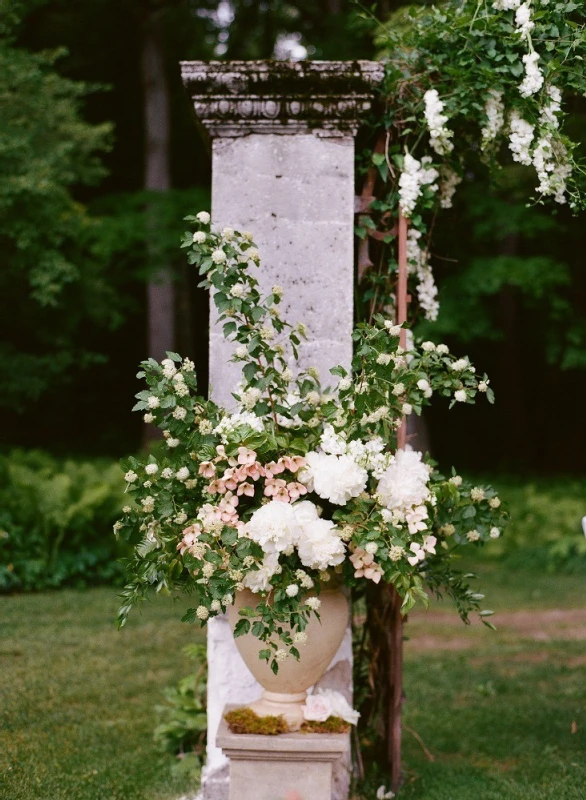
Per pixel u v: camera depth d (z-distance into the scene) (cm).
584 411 1966
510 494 1252
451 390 330
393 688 377
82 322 1712
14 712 469
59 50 1018
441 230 417
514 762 420
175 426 308
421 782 387
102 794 365
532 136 356
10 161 984
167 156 1459
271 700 319
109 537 916
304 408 347
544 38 352
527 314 1895
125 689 522
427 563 354
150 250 1345
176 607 778
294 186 363
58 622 695
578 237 1608
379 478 304
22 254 1071
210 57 1706
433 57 363
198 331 1906
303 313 363
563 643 688
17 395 1241
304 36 1684
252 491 296
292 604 289
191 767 393
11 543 857
